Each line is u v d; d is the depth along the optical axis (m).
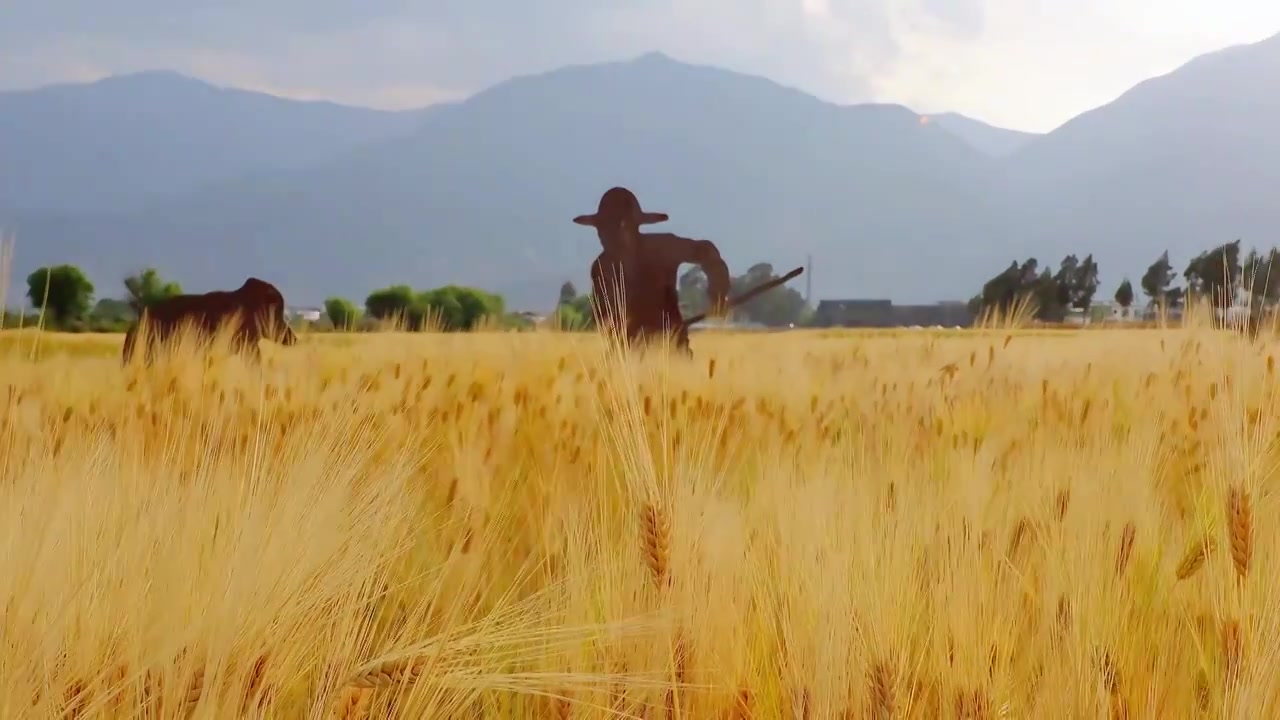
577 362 5.39
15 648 1.71
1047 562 2.66
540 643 2.28
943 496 3.11
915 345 7.35
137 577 1.87
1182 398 5.04
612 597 2.35
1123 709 2.21
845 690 2.03
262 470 2.23
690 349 7.16
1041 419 4.76
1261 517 2.44
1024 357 6.85
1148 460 3.43
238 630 1.82
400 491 2.54
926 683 2.23
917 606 2.37
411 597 2.52
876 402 5.26
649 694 2.15
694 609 2.21
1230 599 2.19
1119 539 2.81
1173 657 2.50
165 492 2.17
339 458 2.37
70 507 2.04
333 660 1.88
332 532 2.10
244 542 1.92
